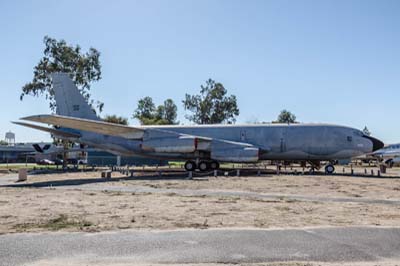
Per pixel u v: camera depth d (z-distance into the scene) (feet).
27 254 23.38
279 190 62.23
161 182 77.36
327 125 107.14
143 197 52.85
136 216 37.09
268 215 37.93
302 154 106.73
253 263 21.76
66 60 171.12
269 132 107.96
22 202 47.62
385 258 23.04
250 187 66.85
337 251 24.38
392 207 44.14
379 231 30.17
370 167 175.01
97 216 37.06
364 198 52.44
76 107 116.67
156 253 23.65
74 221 34.40
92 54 178.70
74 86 117.08
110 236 28.09
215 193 57.88
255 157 102.17
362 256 23.38
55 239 27.12
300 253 23.85
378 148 105.60
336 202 48.32
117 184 73.51
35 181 83.20
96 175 103.19
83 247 24.99
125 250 24.29
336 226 32.12
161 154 111.04
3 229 30.86
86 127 98.53
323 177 91.81
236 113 326.85
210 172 109.29
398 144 184.75
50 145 239.30
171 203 46.65
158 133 104.58
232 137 109.29
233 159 102.78
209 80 327.47
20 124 104.37
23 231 30.07
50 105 168.66
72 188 66.13
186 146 102.78
